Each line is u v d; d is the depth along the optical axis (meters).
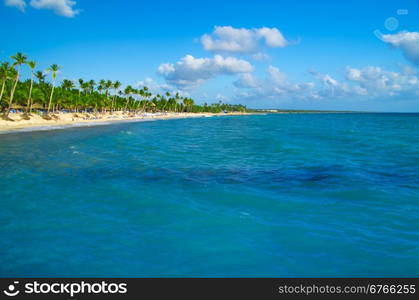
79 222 9.67
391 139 38.09
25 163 20.45
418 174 16.89
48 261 7.23
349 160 21.91
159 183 15.12
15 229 9.06
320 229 9.05
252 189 13.93
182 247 7.93
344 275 6.66
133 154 25.31
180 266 7.05
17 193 13.03
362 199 12.19
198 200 12.14
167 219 9.95
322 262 7.16
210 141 37.41
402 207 11.11
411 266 6.92
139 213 10.55
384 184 14.68
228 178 16.30
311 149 28.22
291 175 16.95
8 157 23.00
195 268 6.97
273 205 11.46
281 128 68.00
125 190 13.66
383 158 22.73
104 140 37.22
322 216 10.20
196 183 15.13
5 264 7.09
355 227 9.20
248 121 120.19
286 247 7.91
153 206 11.33
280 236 8.57
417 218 9.93
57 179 15.83
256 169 18.73
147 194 12.98
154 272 6.81
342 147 29.69
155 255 7.54
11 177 16.16
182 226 9.33
